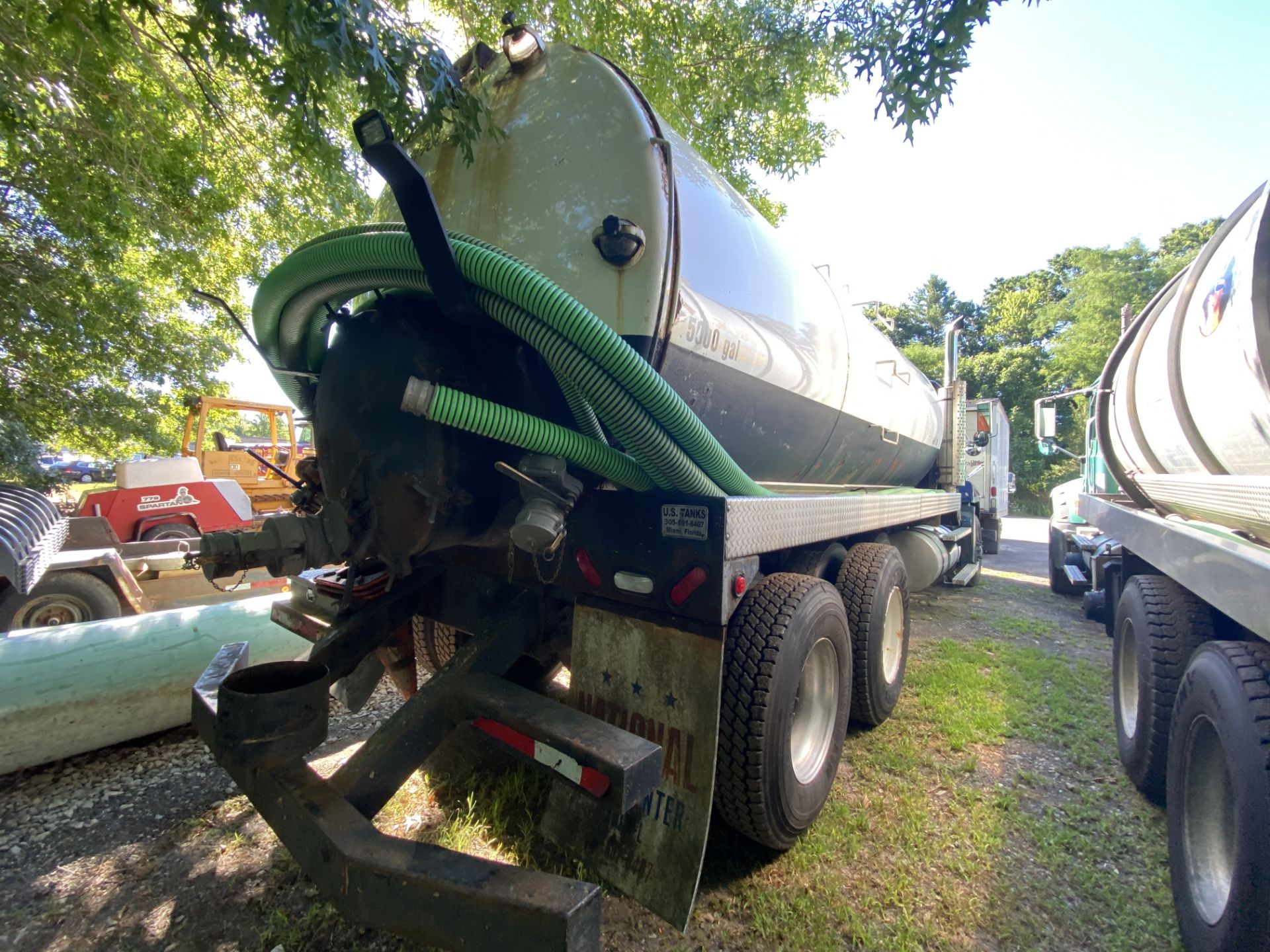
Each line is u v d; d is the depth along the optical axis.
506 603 2.31
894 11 2.30
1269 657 1.72
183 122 5.19
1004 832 2.31
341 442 1.74
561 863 2.07
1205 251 2.63
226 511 7.72
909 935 1.82
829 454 3.28
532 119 2.00
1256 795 1.50
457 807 2.39
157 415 10.17
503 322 1.49
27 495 3.24
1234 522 2.23
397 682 2.88
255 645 3.14
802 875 2.07
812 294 2.91
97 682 2.68
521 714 1.68
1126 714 2.88
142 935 1.80
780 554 2.73
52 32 2.28
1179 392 2.73
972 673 3.95
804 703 2.41
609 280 1.77
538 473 1.59
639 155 1.82
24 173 5.60
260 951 1.75
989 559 10.42
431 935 1.24
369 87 1.81
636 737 1.56
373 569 2.59
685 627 1.83
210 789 2.58
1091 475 5.98
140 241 6.41
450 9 4.47
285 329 1.96
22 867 2.09
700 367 1.99
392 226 1.54
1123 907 1.95
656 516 1.84
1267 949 1.43
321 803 1.49
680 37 4.94
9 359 8.05
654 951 1.76
